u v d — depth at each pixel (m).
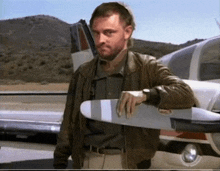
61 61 52.53
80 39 4.50
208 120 1.58
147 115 1.24
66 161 1.44
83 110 1.23
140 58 1.28
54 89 26.45
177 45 61.00
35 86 31.77
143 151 1.25
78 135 1.35
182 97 1.17
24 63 53.25
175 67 3.24
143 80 1.26
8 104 10.38
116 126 1.26
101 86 1.29
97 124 1.28
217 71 2.78
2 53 64.75
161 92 1.16
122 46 1.25
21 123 3.12
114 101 1.24
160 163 2.21
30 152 3.23
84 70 1.34
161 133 2.16
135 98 1.14
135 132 1.24
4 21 122.81
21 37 108.38
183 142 2.14
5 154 3.24
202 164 2.21
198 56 2.96
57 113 3.74
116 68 1.27
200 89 2.29
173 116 1.34
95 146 1.27
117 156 1.25
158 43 72.00
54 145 3.10
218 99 2.17
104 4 1.22
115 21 1.21
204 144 2.15
